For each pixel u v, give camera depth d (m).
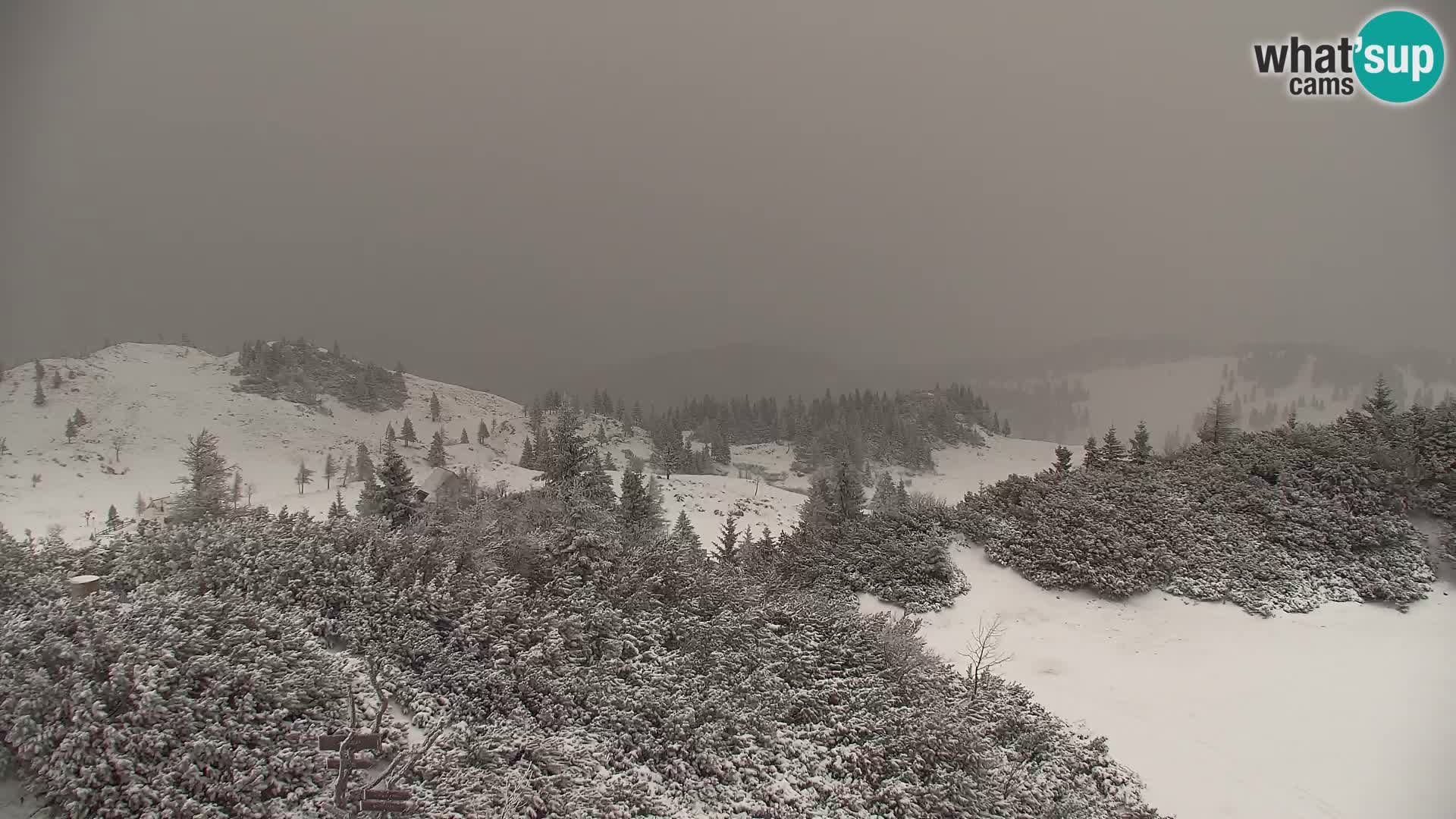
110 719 9.20
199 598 11.80
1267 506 24.86
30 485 67.81
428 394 140.38
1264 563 22.66
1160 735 16.02
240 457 92.12
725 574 21.09
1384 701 16.34
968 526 27.52
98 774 8.59
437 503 25.22
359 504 24.81
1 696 8.95
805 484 112.38
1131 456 32.84
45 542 15.18
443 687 12.21
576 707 12.70
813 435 128.88
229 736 9.72
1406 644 18.69
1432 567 21.91
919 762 12.82
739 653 15.39
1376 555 22.33
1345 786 13.84
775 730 13.38
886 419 129.38
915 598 23.55
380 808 8.87
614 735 12.25
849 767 12.86
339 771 8.81
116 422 93.44
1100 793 13.58
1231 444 30.69
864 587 24.97
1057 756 14.54
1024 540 25.58
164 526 16.33
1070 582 23.42
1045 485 28.92
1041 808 12.55
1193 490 26.94
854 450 114.00
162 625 10.68
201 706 9.81
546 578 17.16
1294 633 19.78
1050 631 21.39
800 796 11.92
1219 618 20.95
